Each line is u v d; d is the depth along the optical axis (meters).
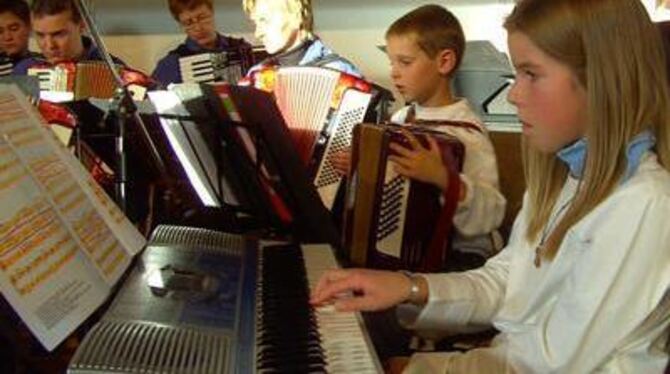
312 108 1.67
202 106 1.31
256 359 0.73
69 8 2.44
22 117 0.82
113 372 0.64
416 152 1.37
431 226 1.39
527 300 0.96
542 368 0.86
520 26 0.86
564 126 0.86
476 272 1.09
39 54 2.86
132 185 1.24
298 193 1.29
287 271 1.00
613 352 0.82
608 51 0.83
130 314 0.77
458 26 1.73
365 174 1.39
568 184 0.97
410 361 0.99
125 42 3.52
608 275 0.81
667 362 0.84
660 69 0.86
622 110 0.84
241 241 1.11
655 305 0.80
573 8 0.83
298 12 2.16
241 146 1.30
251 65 2.64
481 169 1.52
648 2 2.57
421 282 1.01
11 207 0.70
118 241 0.86
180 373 0.65
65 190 0.81
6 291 0.64
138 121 1.21
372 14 3.44
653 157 0.85
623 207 0.81
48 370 0.75
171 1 2.94
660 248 0.79
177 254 0.98
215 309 0.82
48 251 0.72
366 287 0.97
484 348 1.00
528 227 1.02
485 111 2.35
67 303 0.71
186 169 1.37
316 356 0.75
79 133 1.19
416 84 1.69
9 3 2.86
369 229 1.39
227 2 3.42
